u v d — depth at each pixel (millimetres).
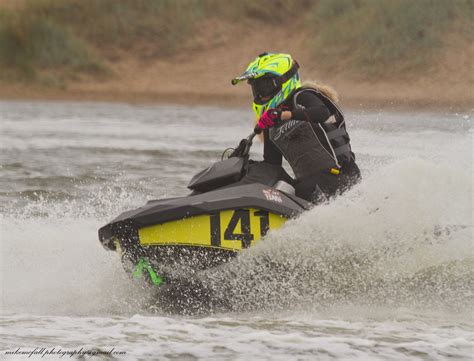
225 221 18922
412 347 13789
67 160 40094
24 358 12656
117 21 104750
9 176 34625
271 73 20875
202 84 94688
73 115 71125
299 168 20703
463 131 43875
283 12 104938
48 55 99625
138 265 18734
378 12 92375
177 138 52188
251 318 17031
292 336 14344
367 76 86875
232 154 21156
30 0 105875
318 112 20531
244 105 84250
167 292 19078
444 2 89375
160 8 106688
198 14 106000
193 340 13961
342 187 20672
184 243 18672
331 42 93312
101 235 19031
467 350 13750
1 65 98375
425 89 82062
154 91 93188
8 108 78312
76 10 106125
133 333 14445
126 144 47938
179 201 18875
